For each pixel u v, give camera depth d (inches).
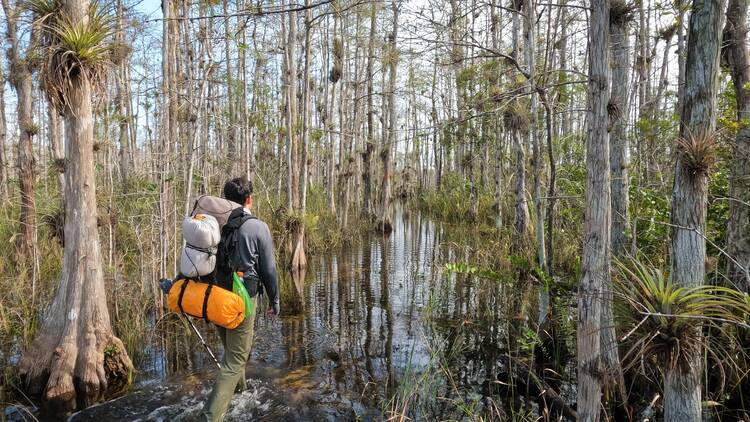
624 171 200.5
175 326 224.7
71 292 162.1
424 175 1181.7
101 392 158.6
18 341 197.9
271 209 449.4
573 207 301.4
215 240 128.9
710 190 195.0
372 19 462.9
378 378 173.0
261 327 229.5
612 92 200.5
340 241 505.7
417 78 618.5
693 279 107.5
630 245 198.4
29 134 324.8
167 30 261.0
